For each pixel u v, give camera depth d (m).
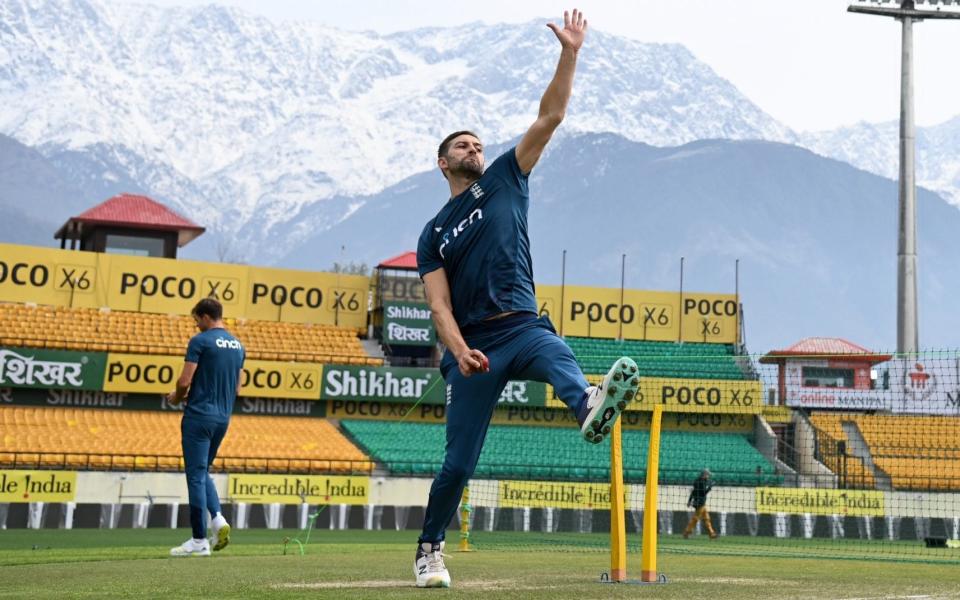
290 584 6.40
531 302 6.11
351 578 7.06
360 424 33.38
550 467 31.56
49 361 30.36
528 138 6.05
